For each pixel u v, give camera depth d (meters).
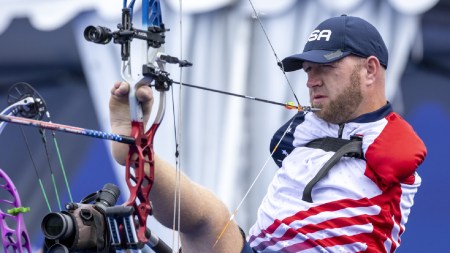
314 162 11.80
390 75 22.98
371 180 11.50
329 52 11.74
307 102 22.45
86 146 28.62
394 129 11.65
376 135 11.57
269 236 11.77
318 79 11.80
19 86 10.38
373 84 11.87
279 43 22.91
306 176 11.73
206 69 23.25
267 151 22.73
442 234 26.27
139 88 10.07
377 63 11.87
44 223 9.75
